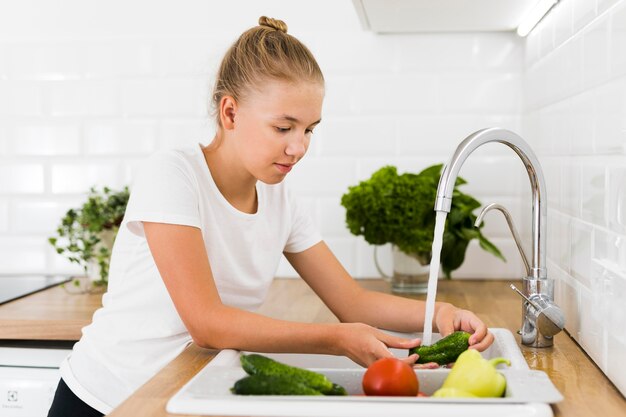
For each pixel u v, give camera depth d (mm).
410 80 2109
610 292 1069
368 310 1460
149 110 2184
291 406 904
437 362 1171
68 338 1594
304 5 2121
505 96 2092
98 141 2209
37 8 2205
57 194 2232
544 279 1301
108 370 1312
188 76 2164
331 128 2137
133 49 2180
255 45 1237
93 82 2201
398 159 2129
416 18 1907
